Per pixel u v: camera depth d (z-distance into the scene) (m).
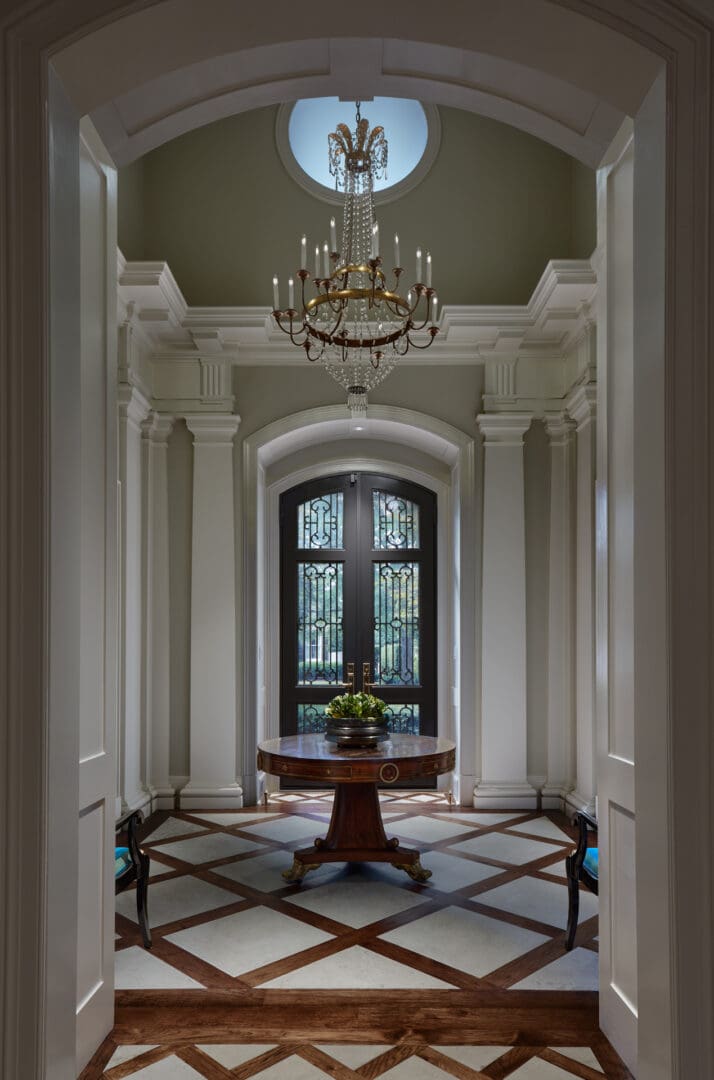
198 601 6.98
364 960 3.86
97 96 2.40
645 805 2.25
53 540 2.14
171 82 2.79
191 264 7.01
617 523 2.97
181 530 7.05
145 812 6.56
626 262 2.92
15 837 2.04
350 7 2.23
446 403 7.09
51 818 2.11
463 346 7.01
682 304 2.08
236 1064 2.93
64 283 2.26
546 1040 3.10
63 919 2.20
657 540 2.18
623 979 2.95
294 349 7.03
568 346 6.77
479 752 7.02
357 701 5.47
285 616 8.00
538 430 7.09
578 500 6.72
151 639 6.92
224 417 6.96
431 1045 3.07
